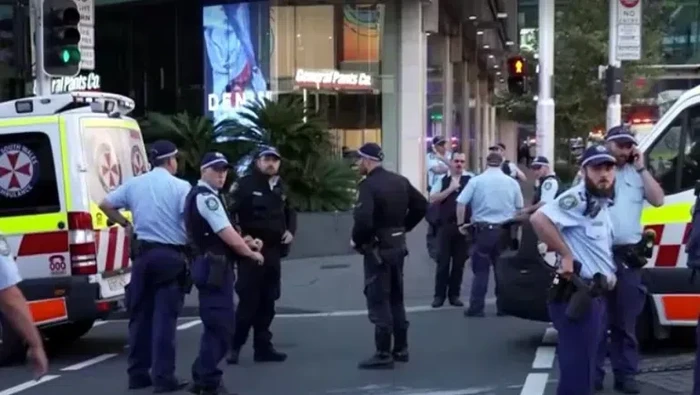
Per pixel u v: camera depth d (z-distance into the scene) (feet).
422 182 85.05
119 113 37.40
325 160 63.72
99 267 33.99
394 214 31.53
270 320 33.60
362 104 84.99
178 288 29.27
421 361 33.17
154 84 93.50
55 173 33.86
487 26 118.21
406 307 44.96
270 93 82.07
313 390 29.43
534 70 78.69
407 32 84.58
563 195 22.40
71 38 43.65
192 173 63.46
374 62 84.79
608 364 31.45
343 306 46.32
